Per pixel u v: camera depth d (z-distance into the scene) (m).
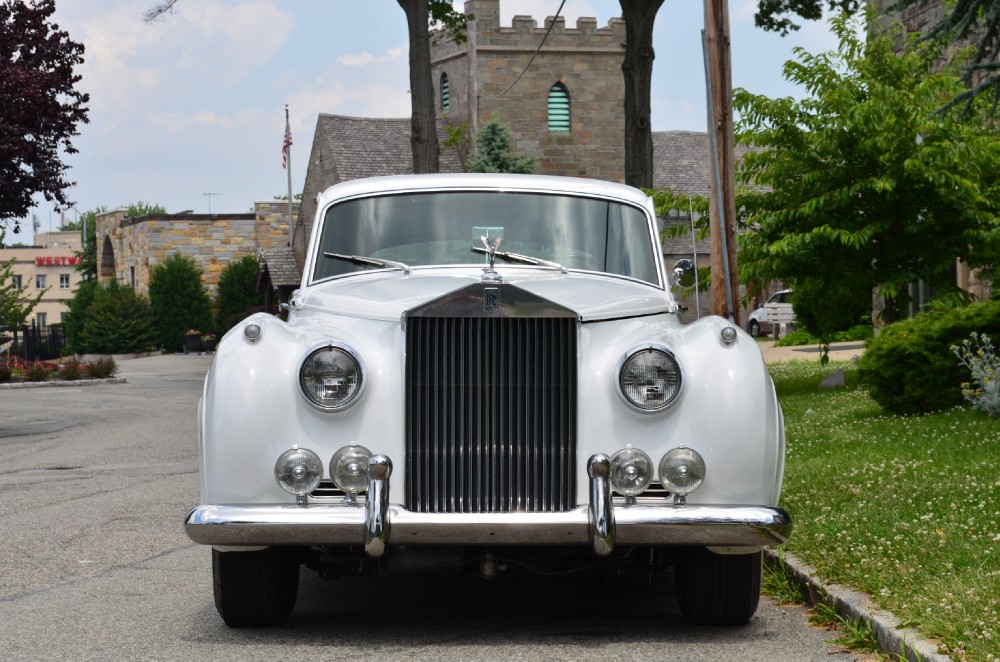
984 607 5.22
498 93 58.44
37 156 19.72
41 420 20.48
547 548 5.57
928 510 7.55
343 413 5.40
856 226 17.67
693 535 5.29
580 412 5.42
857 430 12.34
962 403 13.17
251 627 6.01
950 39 13.37
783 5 25.47
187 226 59.94
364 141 54.88
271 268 52.06
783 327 42.91
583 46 59.22
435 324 5.42
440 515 5.29
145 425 19.02
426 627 5.99
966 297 18.22
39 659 5.44
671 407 5.41
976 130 17.98
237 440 5.38
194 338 54.31
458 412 5.39
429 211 6.95
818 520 7.48
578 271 6.72
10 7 20.00
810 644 5.57
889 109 17.12
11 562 7.82
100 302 55.28
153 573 7.45
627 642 5.64
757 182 18.92
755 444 5.41
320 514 5.29
